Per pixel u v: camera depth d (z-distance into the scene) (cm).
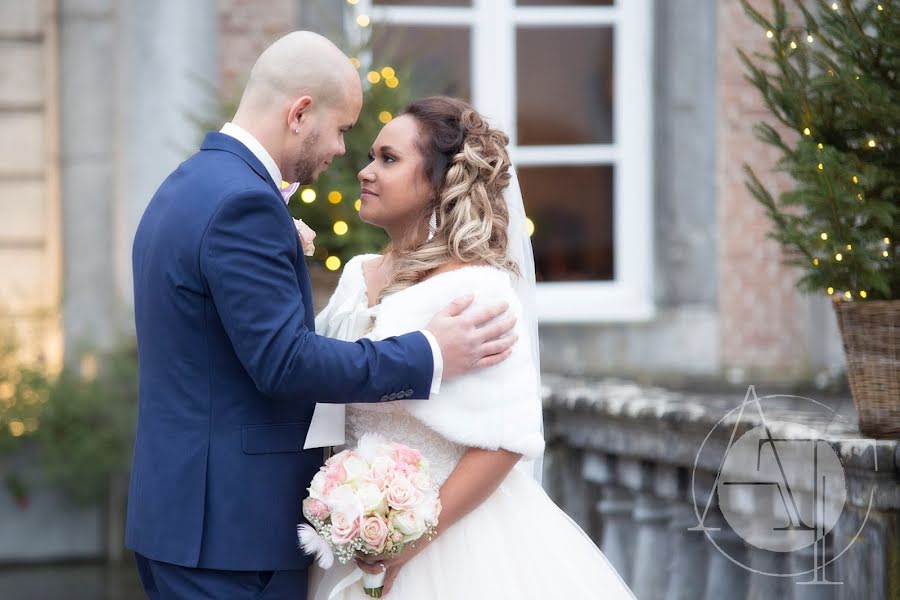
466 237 334
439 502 314
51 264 820
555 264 852
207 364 318
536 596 335
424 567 332
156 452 321
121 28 780
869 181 365
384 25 695
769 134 401
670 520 475
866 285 375
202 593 316
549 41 848
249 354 306
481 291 329
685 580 455
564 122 852
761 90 400
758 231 843
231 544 315
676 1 841
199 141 699
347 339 347
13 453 776
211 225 311
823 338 839
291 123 331
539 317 830
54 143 819
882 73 375
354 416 339
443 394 321
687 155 841
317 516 308
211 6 782
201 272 312
